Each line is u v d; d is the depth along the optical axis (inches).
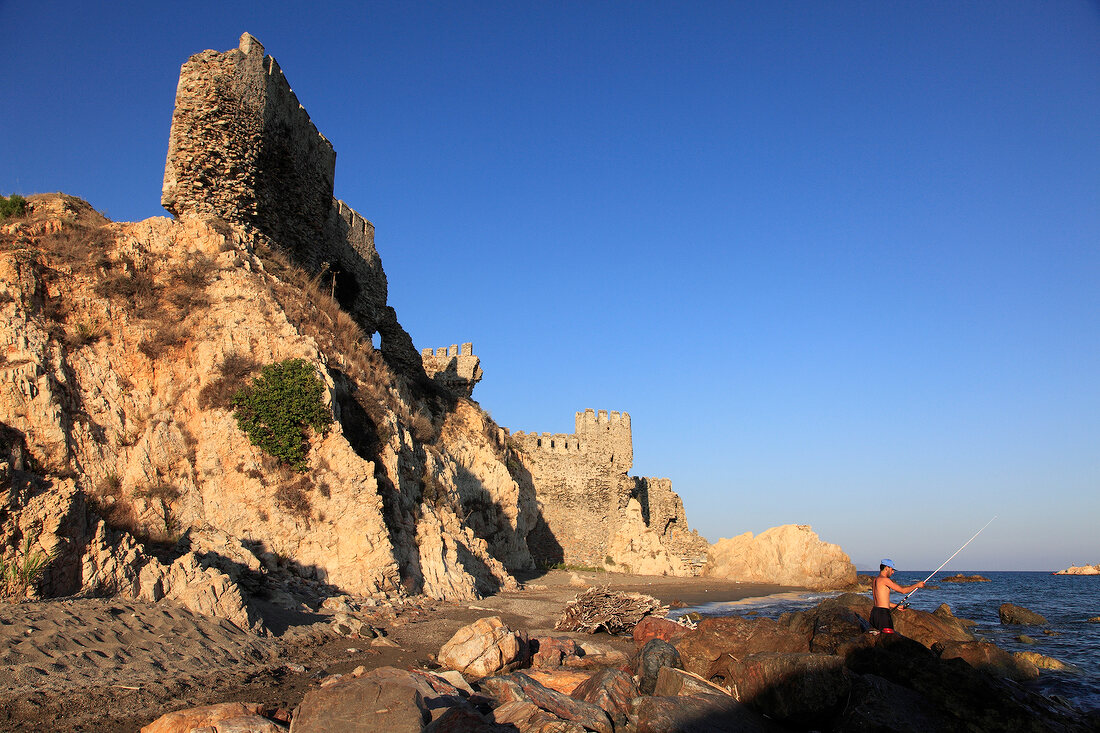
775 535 1795.0
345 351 888.3
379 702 301.9
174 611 434.3
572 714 358.3
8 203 741.3
